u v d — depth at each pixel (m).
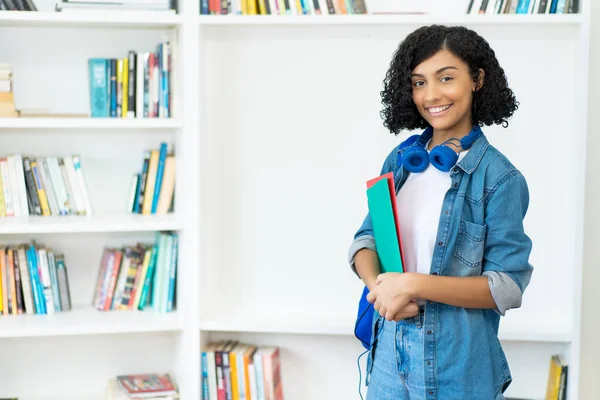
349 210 2.86
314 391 2.90
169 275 2.87
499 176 1.76
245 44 2.81
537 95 2.74
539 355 2.82
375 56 2.80
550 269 2.77
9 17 2.61
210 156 2.84
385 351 1.86
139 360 3.03
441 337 1.76
